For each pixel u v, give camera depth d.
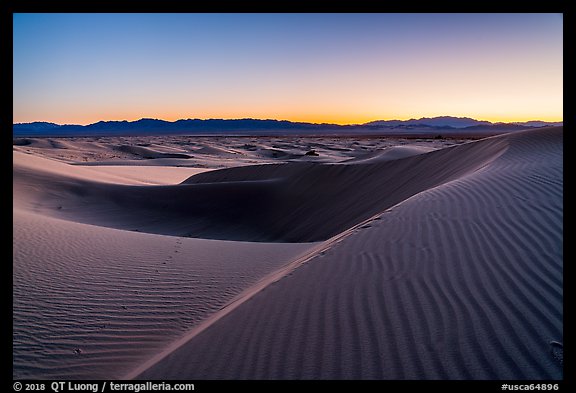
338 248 5.47
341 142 116.00
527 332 3.35
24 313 5.36
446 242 5.16
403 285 4.29
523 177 7.55
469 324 3.52
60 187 22.64
